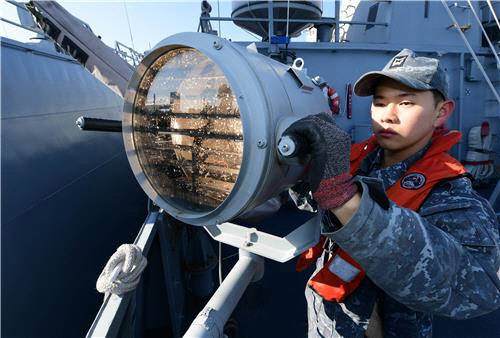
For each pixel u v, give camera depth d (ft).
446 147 3.39
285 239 3.36
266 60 3.02
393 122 3.34
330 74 15.40
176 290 7.41
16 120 5.88
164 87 2.79
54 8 6.40
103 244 8.11
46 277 5.67
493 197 12.73
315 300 4.29
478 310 2.62
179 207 2.86
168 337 7.43
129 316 4.60
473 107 17.03
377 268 2.41
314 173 2.24
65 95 8.21
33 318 5.14
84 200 7.80
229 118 2.51
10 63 6.21
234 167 2.53
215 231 3.96
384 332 3.76
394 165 3.67
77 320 6.40
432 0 15.62
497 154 17.58
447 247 2.47
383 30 16.06
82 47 6.78
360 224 2.26
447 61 16.43
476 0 16.01
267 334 8.68
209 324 3.39
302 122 2.21
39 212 5.91
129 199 11.36
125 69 7.27
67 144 7.73
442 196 3.08
